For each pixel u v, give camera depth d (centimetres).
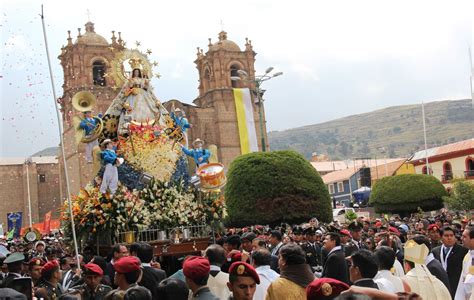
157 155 1958
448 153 6875
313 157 15088
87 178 7038
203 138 8881
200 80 9612
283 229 2647
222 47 9144
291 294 734
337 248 1110
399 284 822
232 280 697
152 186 1870
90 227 1748
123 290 685
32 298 862
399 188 5034
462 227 2150
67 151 7456
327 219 3556
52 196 9650
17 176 9425
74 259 1409
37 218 9356
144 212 1784
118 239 1731
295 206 3462
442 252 1232
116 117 2034
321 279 539
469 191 4681
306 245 1562
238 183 3550
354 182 9281
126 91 2038
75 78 7869
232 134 9000
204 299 721
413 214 4744
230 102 9050
